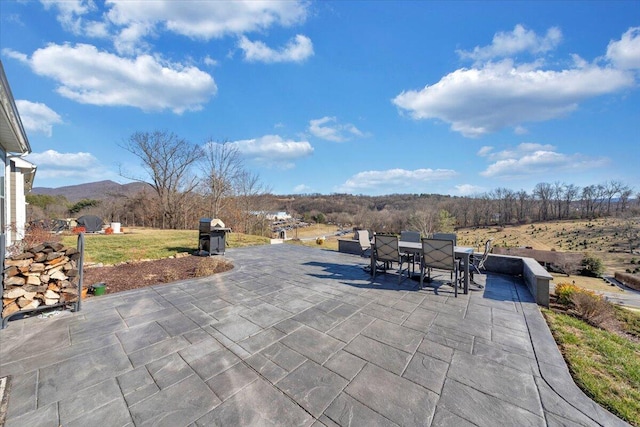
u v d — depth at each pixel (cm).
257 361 231
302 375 211
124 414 167
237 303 379
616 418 168
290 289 448
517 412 172
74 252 344
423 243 439
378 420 164
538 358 238
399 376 210
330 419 165
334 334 283
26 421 160
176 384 199
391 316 332
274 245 1052
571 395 190
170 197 2138
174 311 348
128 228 1945
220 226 795
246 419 164
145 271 571
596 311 358
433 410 173
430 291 437
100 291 412
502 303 380
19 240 643
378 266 620
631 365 231
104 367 221
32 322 309
